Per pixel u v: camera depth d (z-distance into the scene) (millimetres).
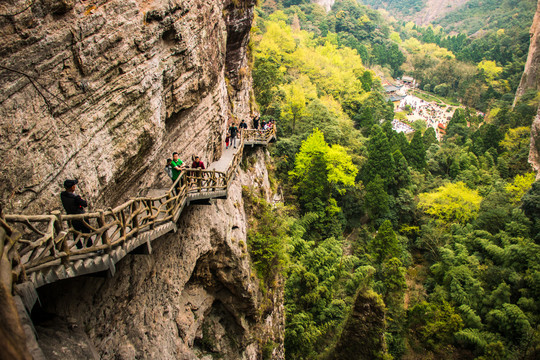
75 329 9750
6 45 7719
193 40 15086
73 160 9547
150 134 12633
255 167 29812
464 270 37312
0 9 7500
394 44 157875
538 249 37281
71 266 7668
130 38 11023
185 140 16516
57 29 8734
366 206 49781
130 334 12102
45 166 8719
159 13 12156
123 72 10930
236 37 28109
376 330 23078
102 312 11070
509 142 75938
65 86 9094
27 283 6461
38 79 8453
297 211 44844
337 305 31297
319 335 29438
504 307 32469
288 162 48312
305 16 142750
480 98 126375
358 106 84938
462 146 77250
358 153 61188
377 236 40344
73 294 10133
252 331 20875
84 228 9172
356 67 103625
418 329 32844
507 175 67250
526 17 183000
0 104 7668
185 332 14828
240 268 18656
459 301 35094
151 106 12539
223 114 21656
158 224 11266
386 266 35375
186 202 13406
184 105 15242
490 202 49281
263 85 49781
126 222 9219
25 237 8352
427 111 125688
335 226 45125
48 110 8750
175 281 14766
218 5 18984
